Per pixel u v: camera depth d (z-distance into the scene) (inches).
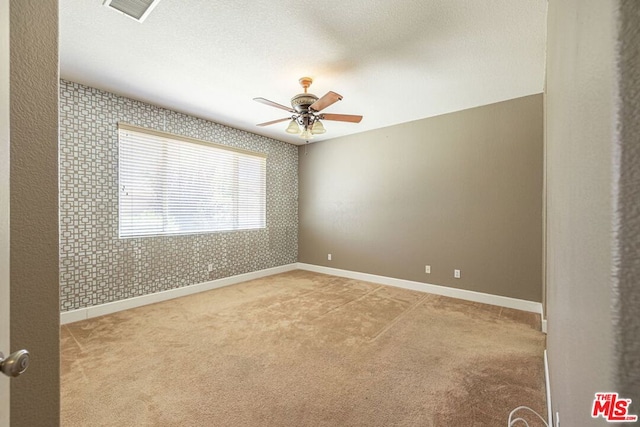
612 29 14.0
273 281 174.7
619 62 13.5
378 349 88.1
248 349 87.8
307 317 114.5
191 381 71.3
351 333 99.7
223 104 132.6
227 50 88.0
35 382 29.5
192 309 123.8
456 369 77.2
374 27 77.0
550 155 61.4
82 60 94.0
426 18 73.3
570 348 28.7
